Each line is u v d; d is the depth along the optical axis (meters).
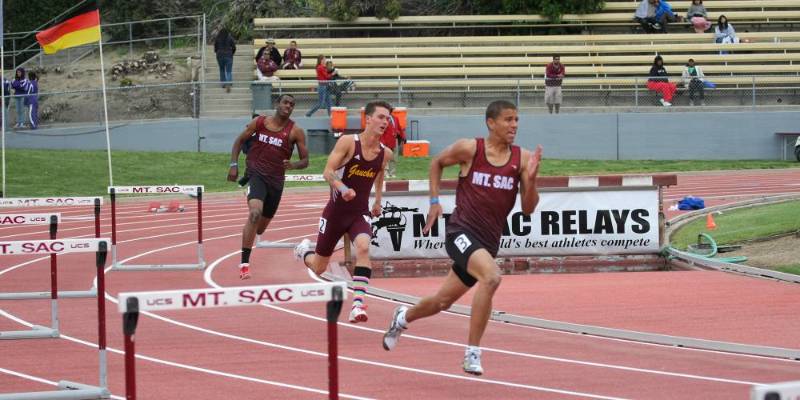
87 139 62.97
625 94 67.06
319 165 58.19
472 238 15.45
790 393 6.99
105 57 75.88
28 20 79.12
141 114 64.00
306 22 73.06
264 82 63.47
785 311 22.61
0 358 18.64
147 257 32.47
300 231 39.22
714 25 74.94
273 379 16.88
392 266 29.88
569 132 65.19
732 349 18.98
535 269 30.31
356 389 16.12
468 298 24.34
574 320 21.89
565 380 16.72
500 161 15.52
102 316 15.59
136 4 80.38
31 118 62.47
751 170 60.84
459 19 73.62
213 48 73.62
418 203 29.80
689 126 65.50
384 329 21.03
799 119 65.50
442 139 64.62
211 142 63.31
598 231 30.41
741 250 31.12
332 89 63.72
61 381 16.55
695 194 49.34
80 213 45.62
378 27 73.62
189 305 10.56
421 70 68.69
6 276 28.62
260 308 23.39
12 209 47.03
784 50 71.56
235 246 35.12
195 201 50.41
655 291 25.56
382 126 19.36
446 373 17.22
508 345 19.58
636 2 74.88
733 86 68.62
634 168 60.69
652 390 16.02
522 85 67.19
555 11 73.19
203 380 16.86
